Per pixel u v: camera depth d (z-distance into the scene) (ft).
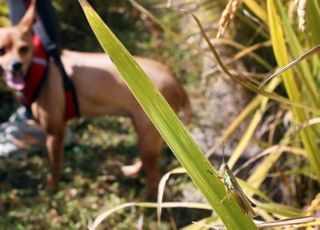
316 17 1.23
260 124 2.52
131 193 2.76
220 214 0.93
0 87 3.35
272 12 1.23
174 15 3.61
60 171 2.76
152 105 0.91
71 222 2.58
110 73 2.55
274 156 1.65
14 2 2.69
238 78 1.22
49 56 2.56
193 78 3.43
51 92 2.57
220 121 2.93
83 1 0.90
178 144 0.91
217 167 2.63
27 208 2.69
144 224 2.51
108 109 2.59
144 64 2.50
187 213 2.56
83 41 4.18
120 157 3.10
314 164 1.37
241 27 2.49
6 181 2.92
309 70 1.38
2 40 2.43
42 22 2.56
